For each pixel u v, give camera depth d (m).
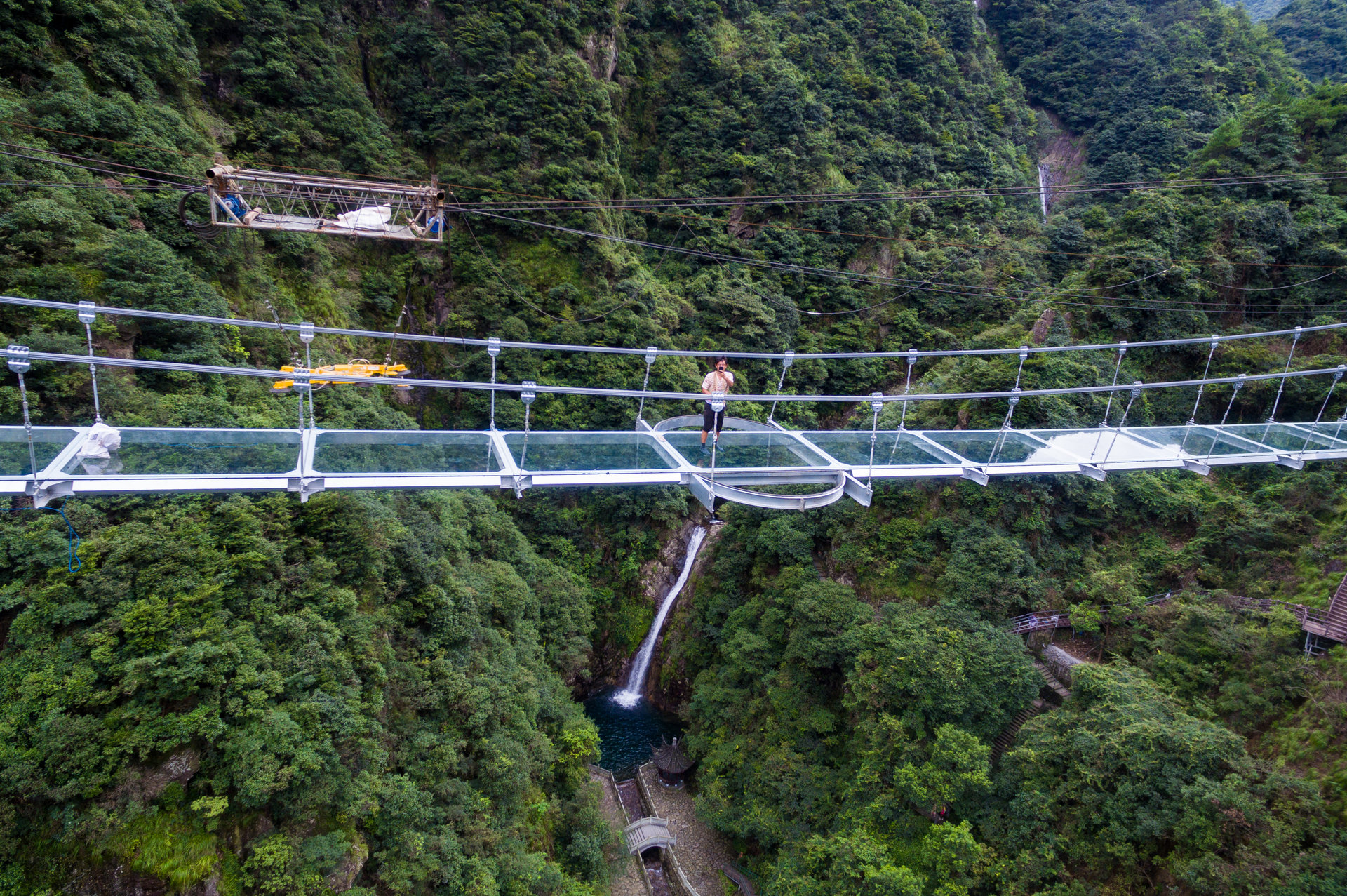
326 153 34.59
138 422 17.58
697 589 34.28
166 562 14.89
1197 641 21.36
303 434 11.89
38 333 16.91
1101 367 32.31
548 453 13.23
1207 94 52.81
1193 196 39.22
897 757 20.22
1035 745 19.00
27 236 18.25
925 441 15.77
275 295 27.17
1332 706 17.28
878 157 48.41
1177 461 17.25
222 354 22.28
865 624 23.84
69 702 12.89
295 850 14.09
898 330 42.81
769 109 46.59
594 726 25.62
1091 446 17.16
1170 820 15.89
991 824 18.84
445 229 37.59
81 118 21.81
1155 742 17.02
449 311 37.59
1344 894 13.14
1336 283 34.62
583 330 36.94
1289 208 38.06
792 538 29.41
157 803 13.16
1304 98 44.16
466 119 38.81
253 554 16.03
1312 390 30.53
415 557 20.69
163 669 13.45
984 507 26.66
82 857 12.43
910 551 26.73
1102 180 52.62
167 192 22.98
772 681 26.25
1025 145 57.34
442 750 18.23
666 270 45.06
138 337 20.34
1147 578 25.80
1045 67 61.78
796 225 45.62
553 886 19.02
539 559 30.84
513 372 36.25
